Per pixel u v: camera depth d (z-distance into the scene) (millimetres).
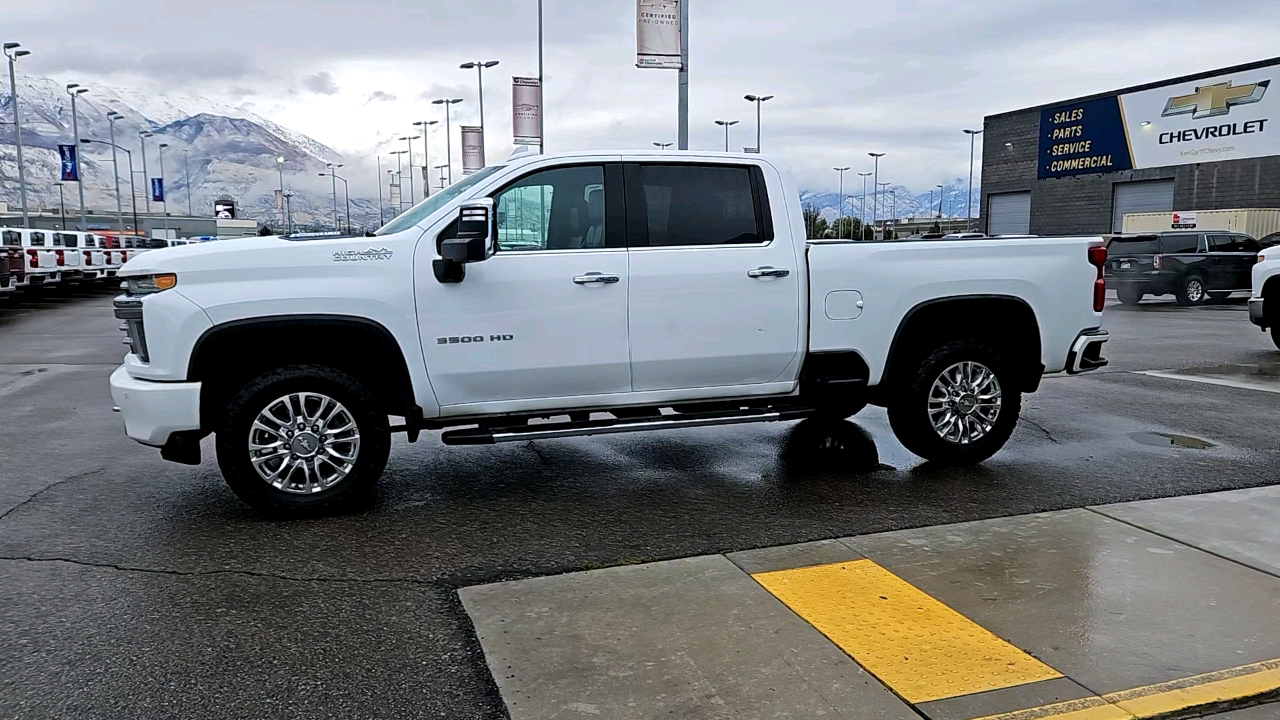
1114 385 9586
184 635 3770
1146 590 4109
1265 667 3412
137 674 3445
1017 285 6223
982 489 5750
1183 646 3580
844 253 5934
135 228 66938
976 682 3324
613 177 5582
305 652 3619
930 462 6422
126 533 5020
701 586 4227
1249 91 29031
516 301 5355
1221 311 19297
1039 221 36719
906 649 3576
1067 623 3785
